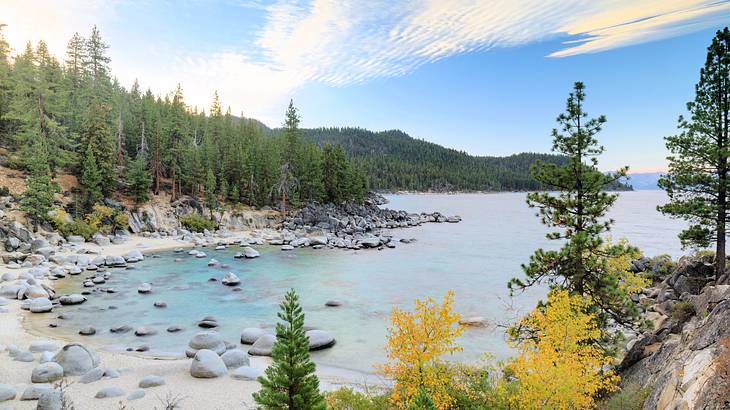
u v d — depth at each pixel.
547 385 11.70
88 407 14.98
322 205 97.50
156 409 15.04
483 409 12.76
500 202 190.50
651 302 28.38
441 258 52.84
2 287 30.98
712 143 25.80
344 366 21.06
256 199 90.06
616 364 17.72
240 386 17.42
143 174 66.81
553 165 19.89
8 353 19.83
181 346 23.14
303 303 32.28
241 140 102.50
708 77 26.11
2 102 64.00
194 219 72.75
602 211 18.94
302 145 104.56
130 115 87.25
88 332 24.48
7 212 47.56
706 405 8.37
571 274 18.81
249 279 40.53
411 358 13.24
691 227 27.14
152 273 42.25
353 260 51.41
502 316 28.92
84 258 44.69
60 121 73.06
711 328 11.63
